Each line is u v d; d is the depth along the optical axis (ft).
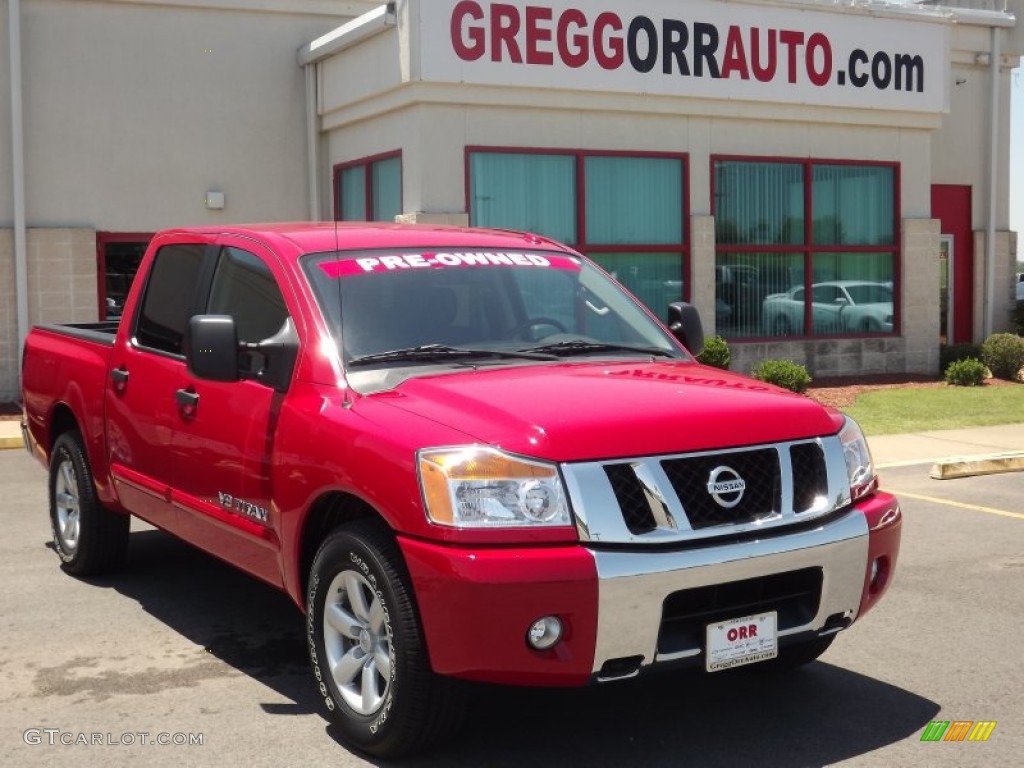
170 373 19.69
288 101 54.24
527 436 13.89
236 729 15.92
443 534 13.62
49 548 26.68
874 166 57.62
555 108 49.39
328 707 15.53
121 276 51.98
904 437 42.73
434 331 17.48
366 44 49.14
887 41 55.77
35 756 14.98
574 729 15.98
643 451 14.07
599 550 13.56
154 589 23.11
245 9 52.95
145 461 20.44
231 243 19.53
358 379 16.22
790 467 14.92
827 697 17.19
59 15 50.16
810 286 56.24
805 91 53.78
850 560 15.08
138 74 51.52
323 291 17.35
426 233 19.65
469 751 15.20
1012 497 32.65
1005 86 65.77
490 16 46.85
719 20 51.55
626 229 51.80
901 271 58.44
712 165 53.36
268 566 17.16
